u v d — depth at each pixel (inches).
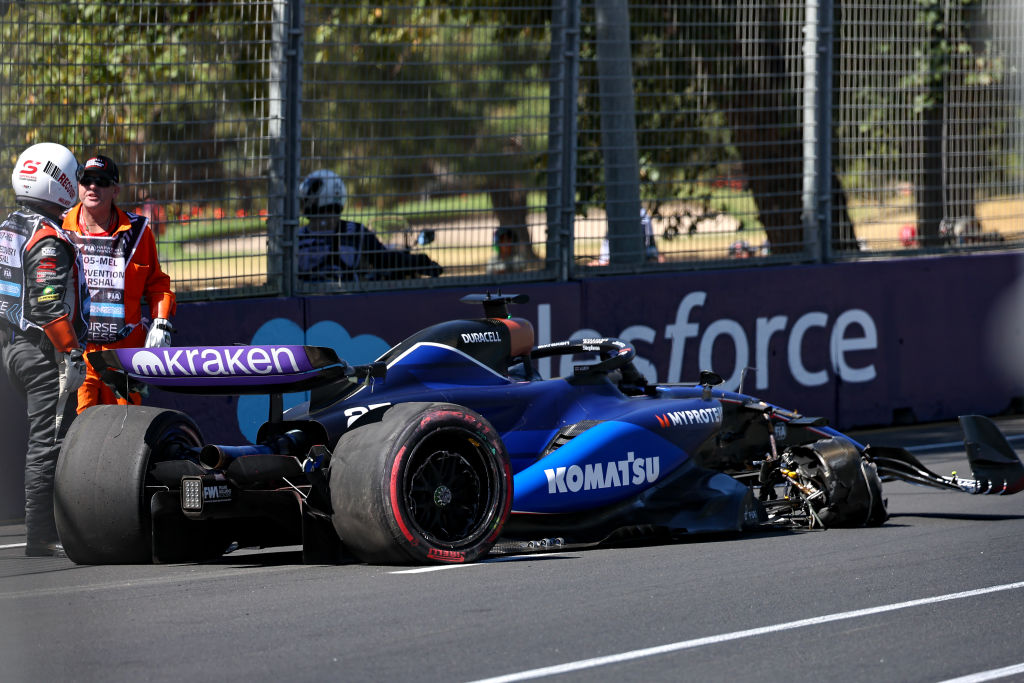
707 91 1705.2
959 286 1876.2
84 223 1057.5
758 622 762.2
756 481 1157.7
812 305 1749.5
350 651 690.2
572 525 1019.3
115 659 673.0
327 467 927.0
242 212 1386.6
